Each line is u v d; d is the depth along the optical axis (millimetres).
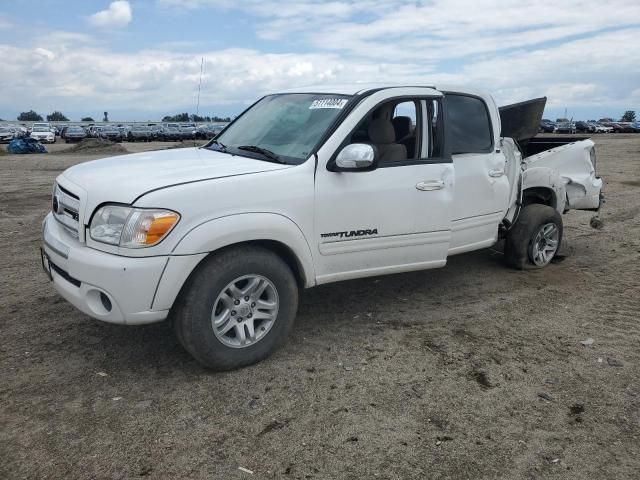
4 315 4785
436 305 5191
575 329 4703
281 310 3953
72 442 3053
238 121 5289
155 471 2836
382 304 5180
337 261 4250
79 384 3662
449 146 4777
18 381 3688
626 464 2967
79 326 4566
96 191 3609
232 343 3787
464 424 3293
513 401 3555
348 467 2896
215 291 3625
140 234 3373
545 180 6359
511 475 2861
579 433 3232
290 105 4832
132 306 3420
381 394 3600
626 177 15641
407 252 4602
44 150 31688
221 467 2877
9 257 6645
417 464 2928
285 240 3865
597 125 67062
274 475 2826
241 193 3686
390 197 4371
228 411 3377
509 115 6945
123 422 3244
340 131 4195
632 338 4535
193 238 3473
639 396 3645
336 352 4180
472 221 5234
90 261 3436
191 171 3818
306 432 3186
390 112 4641
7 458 2912
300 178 3953
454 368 3965
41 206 10344
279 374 3832
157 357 4051
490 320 4859
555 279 6059
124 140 51875
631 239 8039
